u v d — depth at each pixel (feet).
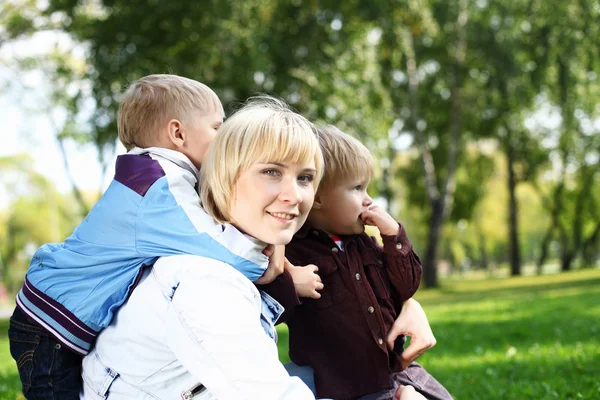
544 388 15.14
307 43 57.88
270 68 54.75
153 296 6.32
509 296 59.72
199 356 5.88
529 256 281.74
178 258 6.36
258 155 6.41
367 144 62.13
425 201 102.68
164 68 53.36
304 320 8.43
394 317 8.70
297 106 57.41
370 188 81.15
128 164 7.15
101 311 6.63
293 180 6.54
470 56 80.07
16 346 7.18
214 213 6.79
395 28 69.46
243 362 5.78
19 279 184.85
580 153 112.06
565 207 125.29
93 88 55.31
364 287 8.40
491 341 26.08
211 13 52.49
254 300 6.29
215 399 6.21
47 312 6.82
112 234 6.79
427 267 89.66
